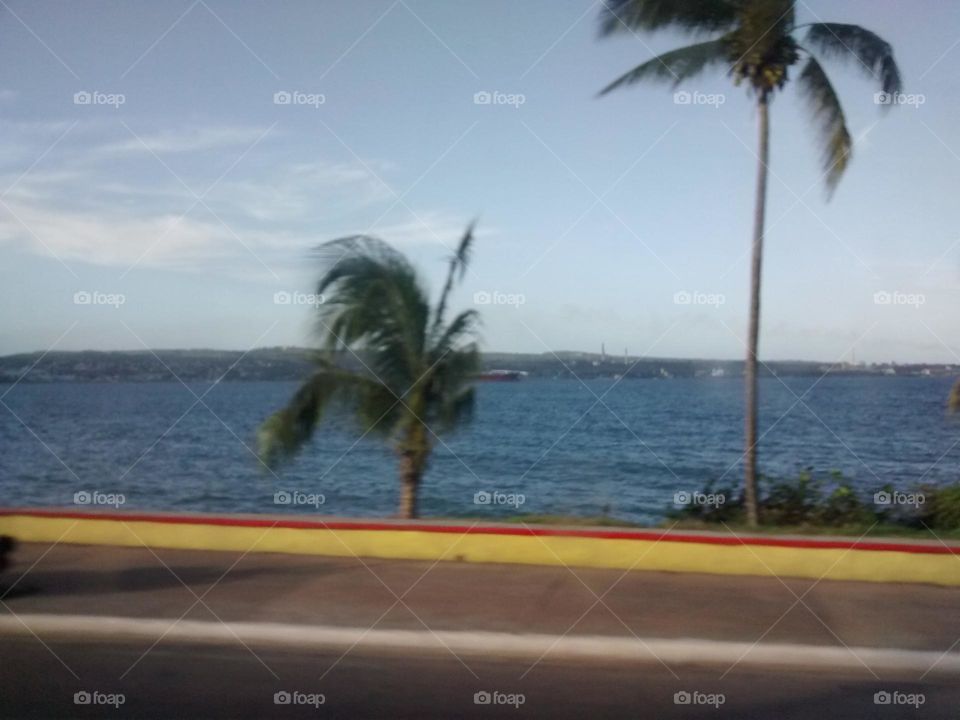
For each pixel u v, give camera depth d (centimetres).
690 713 581
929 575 836
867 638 698
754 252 1308
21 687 617
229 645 697
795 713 585
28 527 962
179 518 945
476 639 691
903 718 578
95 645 703
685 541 870
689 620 733
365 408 1177
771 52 1240
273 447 1181
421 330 1190
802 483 1241
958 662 658
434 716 571
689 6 1221
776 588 820
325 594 794
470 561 900
